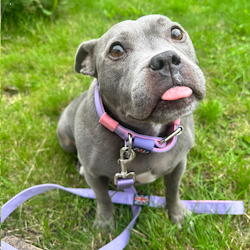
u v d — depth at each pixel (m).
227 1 1.19
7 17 0.97
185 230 0.47
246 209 0.51
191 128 0.43
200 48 0.89
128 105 0.33
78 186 0.59
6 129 0.67
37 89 0.79
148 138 0.37
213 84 0.77
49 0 1.00
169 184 0.47
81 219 0.53
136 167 0.40
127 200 0.53
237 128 0.66
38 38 0.96
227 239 0.46
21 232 0.51
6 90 0.79
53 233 0.51
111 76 0.35
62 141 0.59
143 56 0.31
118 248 0.45
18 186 0.58
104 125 0.37
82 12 1.08
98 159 0.40
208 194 0.55
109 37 0.36
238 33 0.98
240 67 0.80
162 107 0.30
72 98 0.75
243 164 0.59
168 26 0.34
